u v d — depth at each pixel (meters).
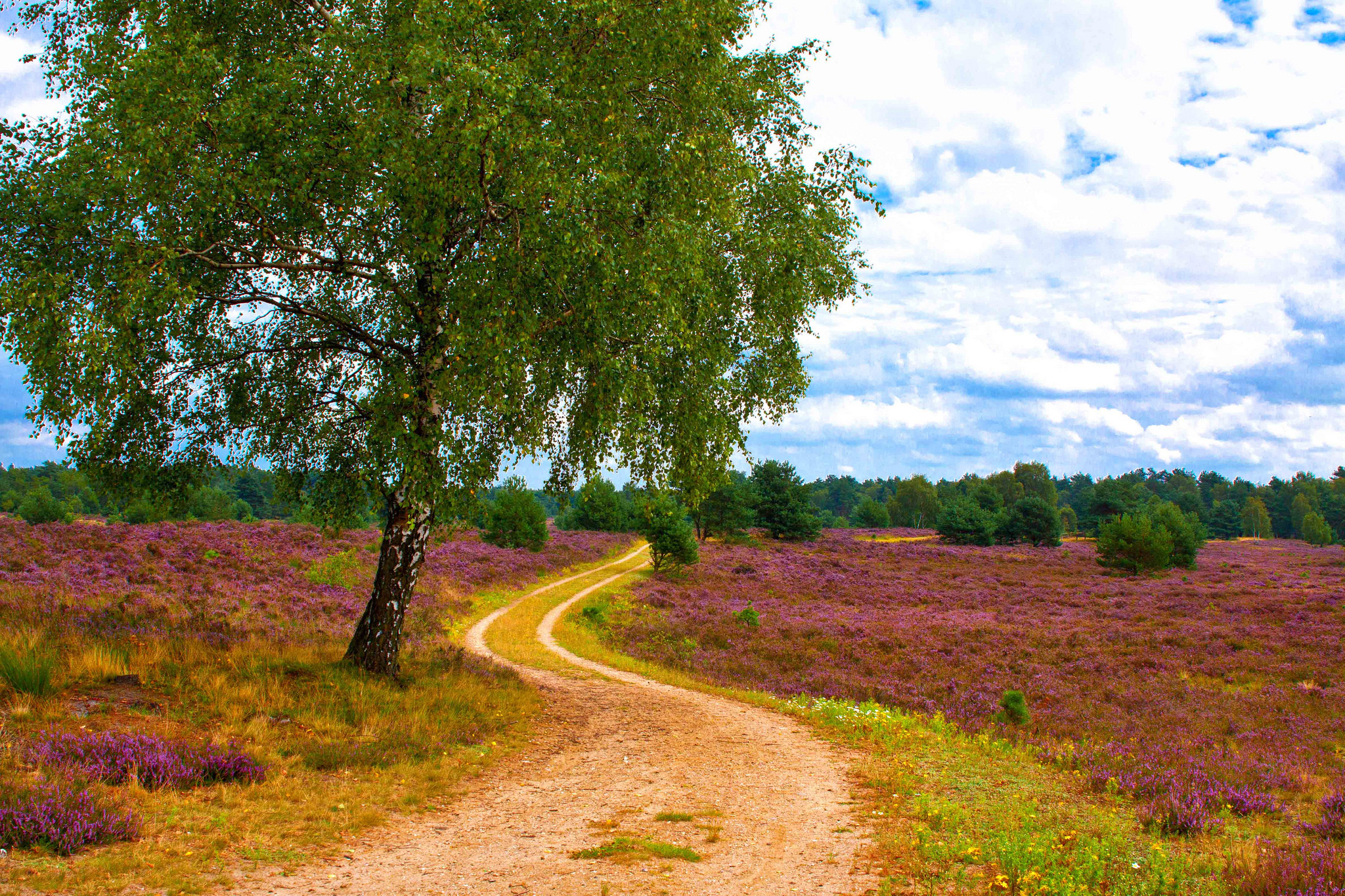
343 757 9.27
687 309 11.67
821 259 12.59
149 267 8.67
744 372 13.66
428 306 11.54
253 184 9.35
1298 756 14.45
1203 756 13.80
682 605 38.22
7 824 5.61
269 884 5.64
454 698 13.02
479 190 9.73
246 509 84.06
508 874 6.07
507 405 10.23
